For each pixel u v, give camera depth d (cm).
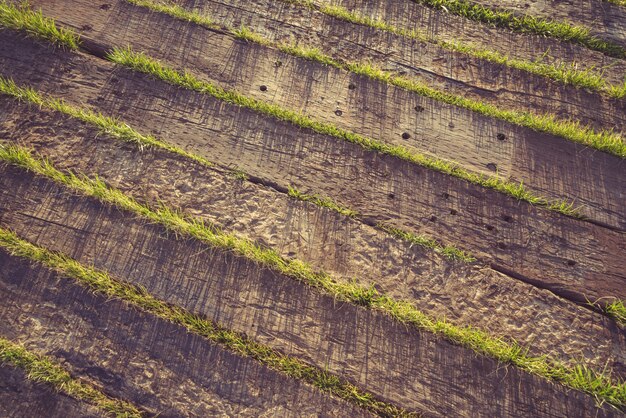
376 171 273
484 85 309
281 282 241
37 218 248
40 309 229
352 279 244
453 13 339
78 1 313
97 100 282
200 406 215
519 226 264
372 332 233
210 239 247
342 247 251
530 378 228
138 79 290
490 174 277
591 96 312
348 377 223
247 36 309
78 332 226
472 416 219
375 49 316
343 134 280
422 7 338
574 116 304
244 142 276
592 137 291
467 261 252
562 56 328
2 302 229
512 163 282
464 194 270
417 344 231
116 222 250
